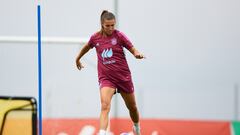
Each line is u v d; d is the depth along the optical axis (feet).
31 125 117.50
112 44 83.30
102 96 82.07
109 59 83.25
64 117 149.59
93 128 140.97
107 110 81.51
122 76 83.92
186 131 147.02
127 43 83.05
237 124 150.41
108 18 81.66
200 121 148.66
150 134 145.28
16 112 118.01
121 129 142.61
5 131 117.29
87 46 86.22
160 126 146.41
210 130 148.36
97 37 84.43
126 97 86.17
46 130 140.15
